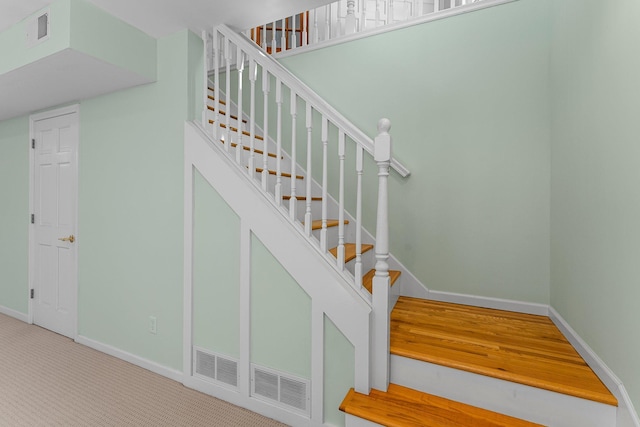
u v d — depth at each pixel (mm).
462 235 2207
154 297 2135
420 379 1473
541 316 1987
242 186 1784
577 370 1334
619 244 1117
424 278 2318
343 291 1521
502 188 2094
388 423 1256
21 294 3057
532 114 2010
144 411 1722
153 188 2135
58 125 2721
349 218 2529
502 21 2082
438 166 2266
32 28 1884
